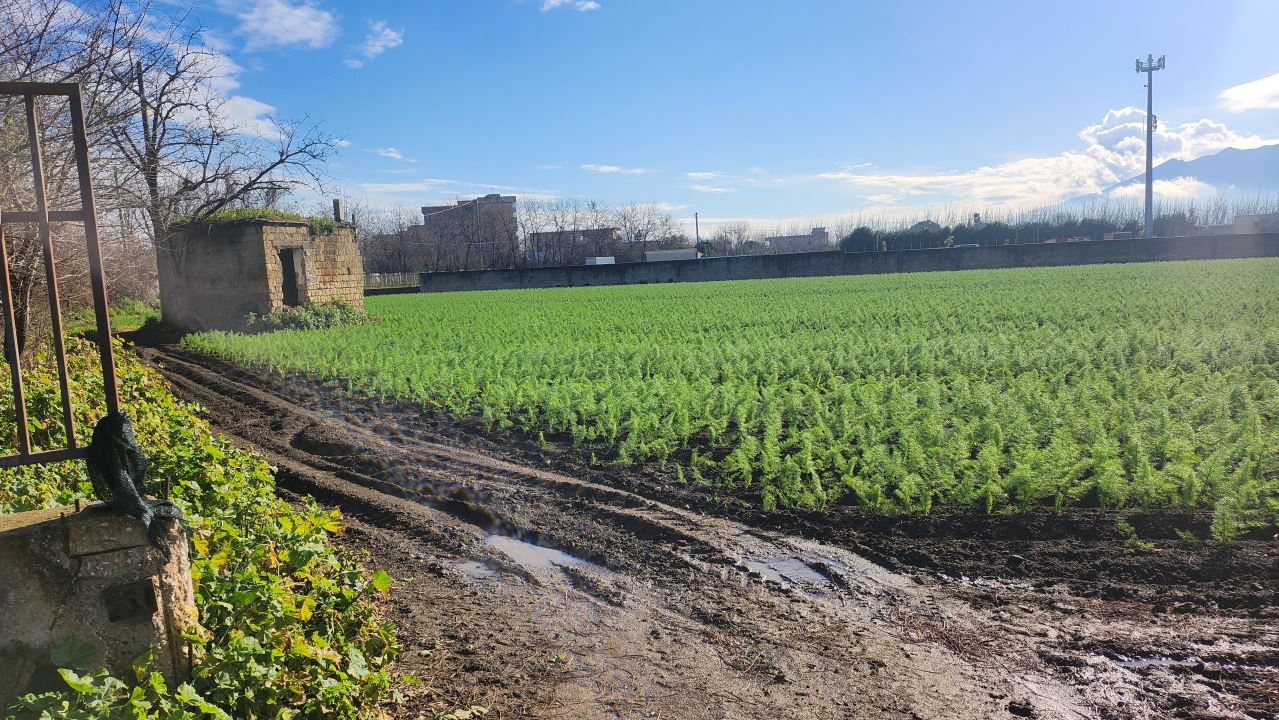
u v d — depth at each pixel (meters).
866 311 30.91
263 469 8.43
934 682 5.43
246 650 4.00
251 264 31.02
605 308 38.25
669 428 12.00
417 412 15.27
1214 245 57.53
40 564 3.46
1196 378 13.95
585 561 7.96
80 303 13.34
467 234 94.56
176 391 18.33
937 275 55.22
